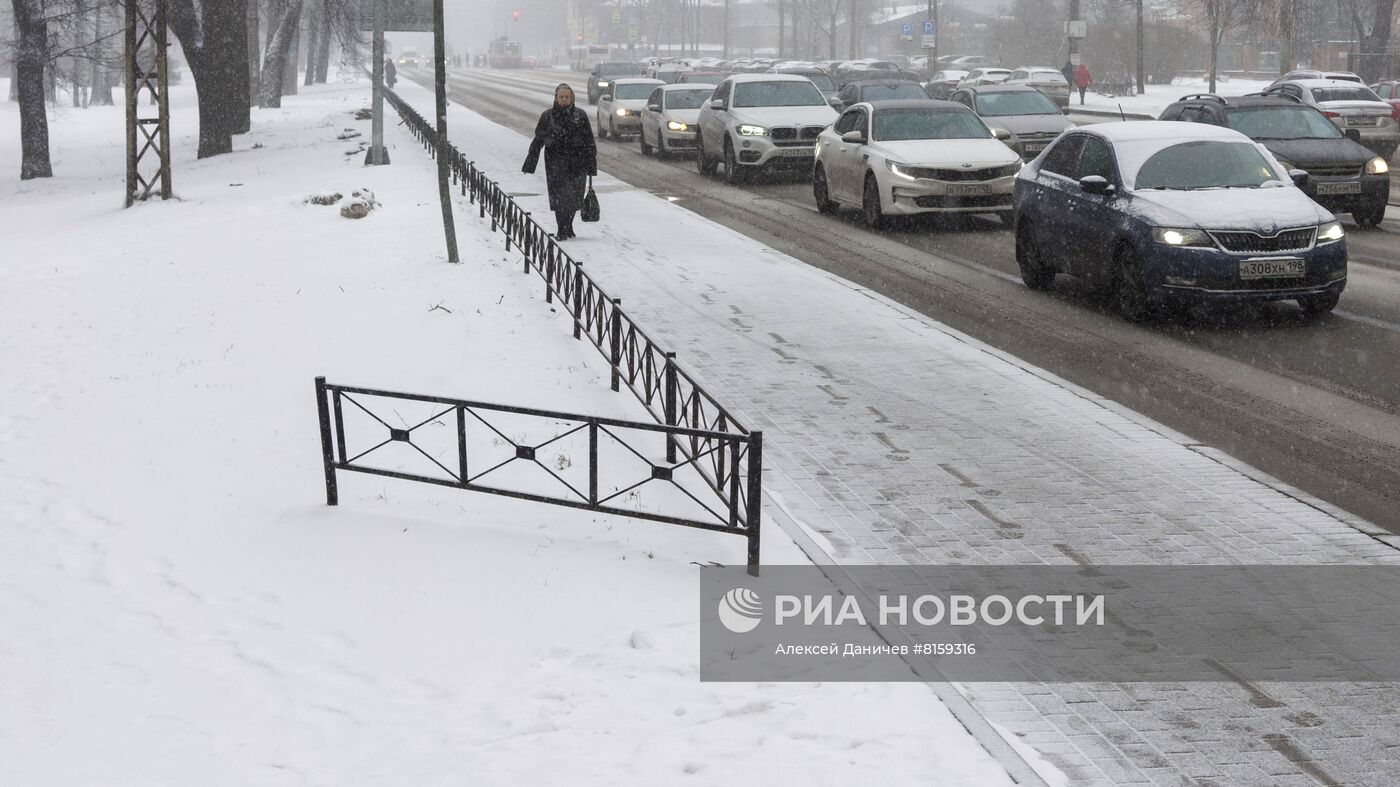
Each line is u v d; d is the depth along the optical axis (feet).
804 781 14.58
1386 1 168.76
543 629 19.24
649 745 15.56
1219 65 232.53
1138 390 32.27
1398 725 16.05
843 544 22.35
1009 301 43.83
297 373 37.22
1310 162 57.21
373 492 26.40
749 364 35.22
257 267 56.90
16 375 42.68
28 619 21.71
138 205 88.74
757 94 82.79
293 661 18.99
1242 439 28.12
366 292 47.62
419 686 17.81
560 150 56.34
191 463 30.50
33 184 117.80
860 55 343.05
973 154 59.72
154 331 47.29
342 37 152.25
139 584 23.04
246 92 141.38
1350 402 30.60
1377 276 46.68
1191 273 37.68
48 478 30.94
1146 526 22.98
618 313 31.94
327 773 15.51
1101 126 44.47
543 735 16.01
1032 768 14.85
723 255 53.57
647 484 25.59
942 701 16.53
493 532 23.56
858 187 62.44
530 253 49.52
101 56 133.49
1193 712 16.44
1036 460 26.73
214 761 16.02
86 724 17.35
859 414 30.30
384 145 101.96
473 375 34.53
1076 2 165.58
